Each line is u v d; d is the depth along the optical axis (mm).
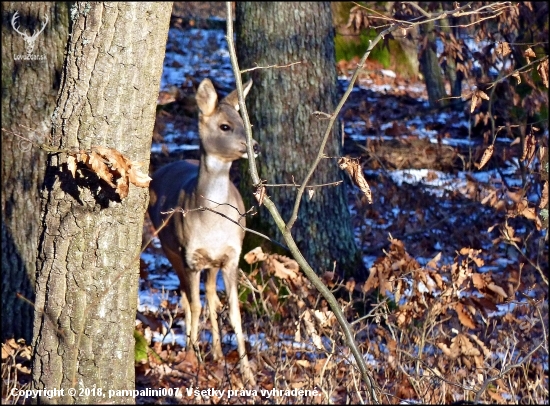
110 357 6973
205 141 11383
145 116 6836
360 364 7148
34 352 6938
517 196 10273
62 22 10984
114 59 6641
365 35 33375
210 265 11625
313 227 13422
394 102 28500
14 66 10898
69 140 6707
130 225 6949
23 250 11070
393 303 12727
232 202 11648
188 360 10859
